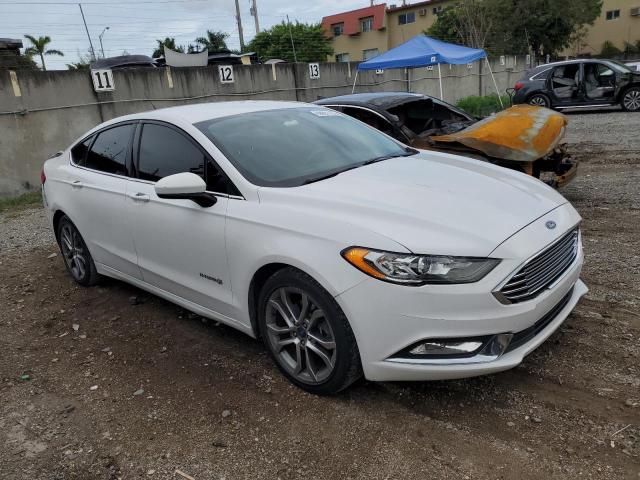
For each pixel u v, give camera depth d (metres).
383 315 2.65
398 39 48.75
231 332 4.02
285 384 3.27
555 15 35.88
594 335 3.49
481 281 2.57
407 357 2.71
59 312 4.65
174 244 3.70
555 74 17.08
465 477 2.44
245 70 14.89
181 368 3.56
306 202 3.03
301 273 2.94
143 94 12.57
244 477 2.56
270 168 3.44
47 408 3.24
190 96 13.57
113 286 5.14
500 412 2.85
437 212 2.82
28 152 10.80
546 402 2.90
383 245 2.64
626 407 2.80
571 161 6.52
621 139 11.53
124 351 3.87
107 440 2.91
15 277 5.64
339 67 17.83
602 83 16.48
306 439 2.78
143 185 3.95
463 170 3.61
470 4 34.16
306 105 4.56
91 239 4.66
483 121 6.30
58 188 4.96
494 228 2.75
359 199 2.97
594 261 4.74
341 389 3.00
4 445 2.93
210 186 3.46
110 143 4.45
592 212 6.32
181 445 2.82
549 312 2.94
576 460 2.48
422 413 2.89
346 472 2.53
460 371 2.63
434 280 2.57
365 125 4.53
